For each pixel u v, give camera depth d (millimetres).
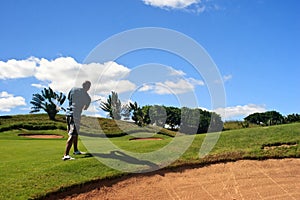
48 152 16766
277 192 13211
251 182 13688
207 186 13297
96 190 12422
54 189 11977
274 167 14703
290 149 16062
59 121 41156
